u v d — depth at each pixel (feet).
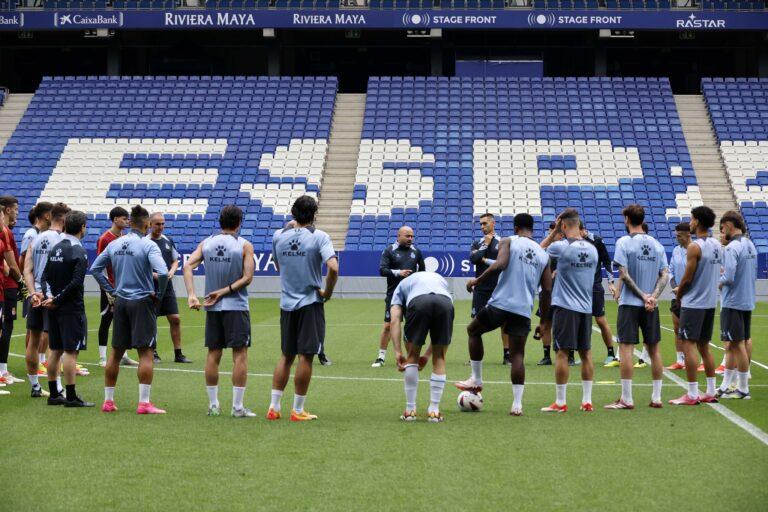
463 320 70.38
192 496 20.45
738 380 34.71
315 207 29.73
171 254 45.88
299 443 25.94
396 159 115.03
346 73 138.62
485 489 21.07
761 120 119.55
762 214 106.83
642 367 44.68
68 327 31.48
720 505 19.79
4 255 36.27
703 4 122.01
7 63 140.15
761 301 94.94
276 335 59.00
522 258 30.91
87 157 116.67
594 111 122.11
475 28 120.57
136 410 31.35
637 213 32.53
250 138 118.62
